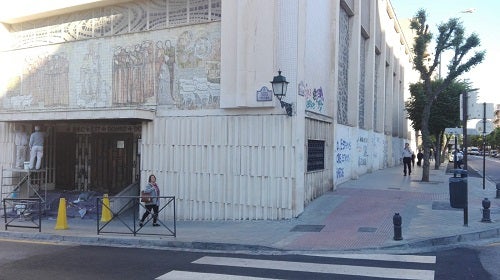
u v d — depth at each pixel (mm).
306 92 14383
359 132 24438
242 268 8062
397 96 40688
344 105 21234
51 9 17375
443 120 35156
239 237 10836
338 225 11859
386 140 34938
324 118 16609
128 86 16141
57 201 17547
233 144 13906
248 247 9891
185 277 7449
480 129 16406
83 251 9922
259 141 13500
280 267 8094
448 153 58750
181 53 15125
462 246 9688
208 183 14281
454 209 13516
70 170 19562
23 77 18656
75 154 19547
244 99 13453
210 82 14539
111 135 18953
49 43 18141
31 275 7664
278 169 13195
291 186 13023
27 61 18578
